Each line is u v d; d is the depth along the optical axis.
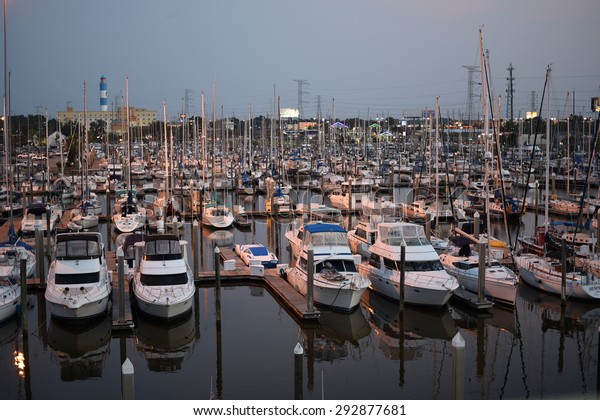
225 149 152.88
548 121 50.44
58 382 29.20
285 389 28.12
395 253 40.84
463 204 75.44
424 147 114.88
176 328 35.88
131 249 44.88
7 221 66.31
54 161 140.50
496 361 31.62
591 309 38.81
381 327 36.59
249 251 49.69
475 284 40.31
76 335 35.12
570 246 44.97
